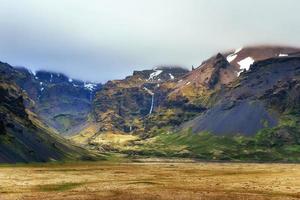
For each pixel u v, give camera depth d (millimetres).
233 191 111000
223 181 148125
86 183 135625
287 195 101938
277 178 163875
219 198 95750
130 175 182625
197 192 108062
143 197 96875
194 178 165625
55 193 103562
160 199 93625
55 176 164375
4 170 187750
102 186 124750
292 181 146875
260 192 108875
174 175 186250
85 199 92438
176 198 95438
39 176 161500
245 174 195625
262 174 194625
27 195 98312
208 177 172250
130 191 110062
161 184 133750
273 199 94188
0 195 97562
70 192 106688
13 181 135500
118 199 92750
